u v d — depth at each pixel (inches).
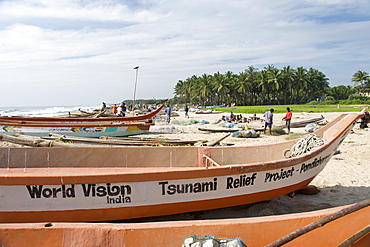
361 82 4114.2
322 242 128.2
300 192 271.4
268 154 293.1
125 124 639.8
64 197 180.1
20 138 392.2
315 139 265.4
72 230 127.2
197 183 193.2
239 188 206.1
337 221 128.4
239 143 555.8
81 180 177.3
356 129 768.9
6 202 177.2
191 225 134.0
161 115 1600.6
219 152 276.1
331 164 385.1
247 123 1075.9
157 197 188.4
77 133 596.4
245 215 222.5
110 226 130.4
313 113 1566.2
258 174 210.1
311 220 140.2
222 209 231.3
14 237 124.7
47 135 578.9
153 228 130.4
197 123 1084.5
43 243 125.3
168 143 437.7
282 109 2087.8
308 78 3804.1
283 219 140.2
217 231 134.5
